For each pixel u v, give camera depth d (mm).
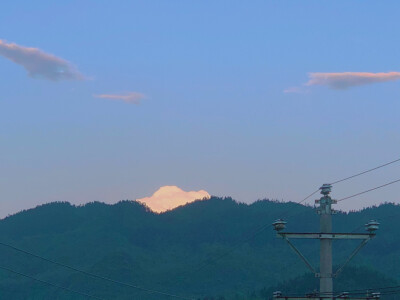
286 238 50562
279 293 51344
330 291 49875
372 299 51531
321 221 50250
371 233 49812
